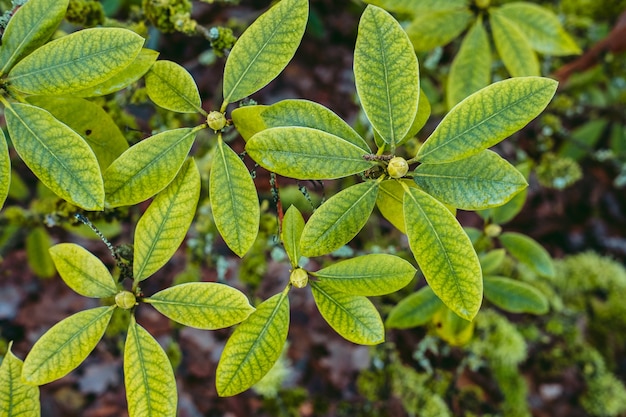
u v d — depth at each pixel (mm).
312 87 1371
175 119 870
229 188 585
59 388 1239
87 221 621
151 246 593
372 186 578
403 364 1068
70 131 564
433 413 1028
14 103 571
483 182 575
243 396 1226
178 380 1236
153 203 593
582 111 1271
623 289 1217
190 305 585
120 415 1255
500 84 563
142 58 602
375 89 579
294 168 571
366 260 593
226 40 722
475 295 561
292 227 598
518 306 809
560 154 1271
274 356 586
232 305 580
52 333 576
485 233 796
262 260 954
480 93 566
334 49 1397
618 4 1032
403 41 574
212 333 1251
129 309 594
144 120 1023
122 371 1272
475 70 764
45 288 1259
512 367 1070
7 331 1223
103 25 750
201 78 1231
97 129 633
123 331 903
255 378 583
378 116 580
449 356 1078
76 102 621
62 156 563
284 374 1056
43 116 568
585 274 1236
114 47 572
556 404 1207
